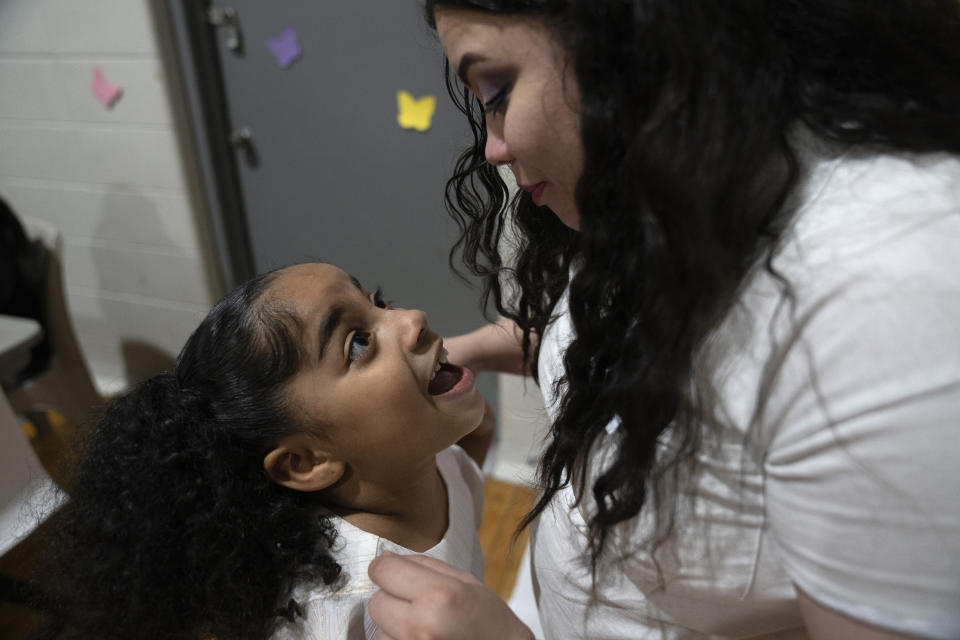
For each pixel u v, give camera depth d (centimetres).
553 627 69
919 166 39
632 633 60
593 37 40
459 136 173
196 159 197
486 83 46
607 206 45
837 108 39
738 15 37
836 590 40
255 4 177
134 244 216
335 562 65
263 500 67
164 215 207
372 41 171
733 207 39
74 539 67
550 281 71
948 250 35
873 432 35
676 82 38
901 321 34
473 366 90
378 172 190
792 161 40
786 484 41
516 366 93
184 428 66
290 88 186
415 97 174
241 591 63
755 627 56
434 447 69
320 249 211
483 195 100
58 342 176
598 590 59
